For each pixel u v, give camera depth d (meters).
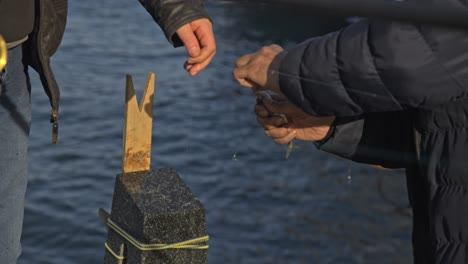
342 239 17.62
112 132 24.78
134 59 29.25
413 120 2.29
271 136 2.85
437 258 2.19
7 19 2.33
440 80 1.98
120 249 2.65
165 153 22.80
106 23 33.19
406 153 2.52
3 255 2.52
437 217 2.18
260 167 21.28
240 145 22.22
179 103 24.89
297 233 18.22
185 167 21.95
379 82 2.04
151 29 33.06
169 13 2.40
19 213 2.55
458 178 2.14
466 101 2.06
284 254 17.75
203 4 2.45
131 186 2.60
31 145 23.25
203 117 23.92
